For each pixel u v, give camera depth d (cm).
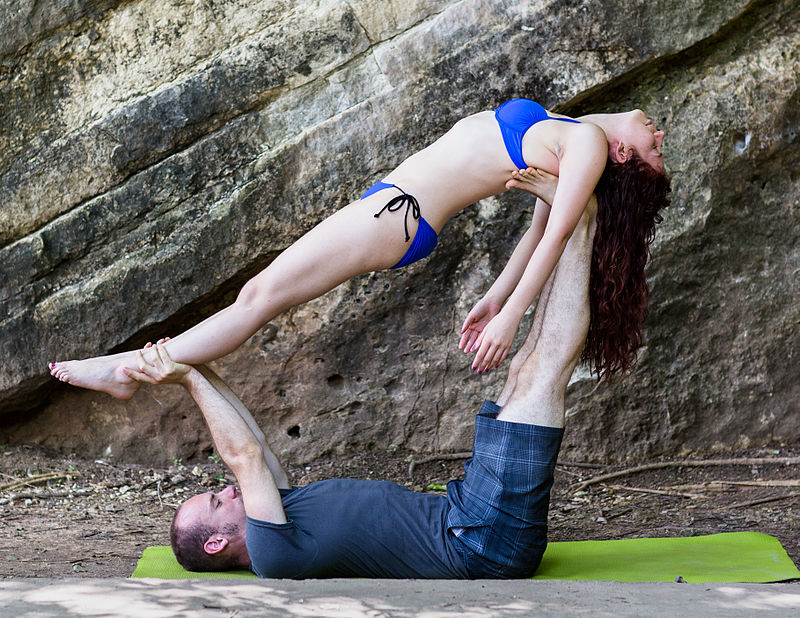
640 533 450
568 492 534
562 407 356
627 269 371
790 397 582
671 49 524
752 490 523
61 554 403
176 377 357
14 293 538
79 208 531
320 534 342
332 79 521
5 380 545
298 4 518
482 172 378
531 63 516
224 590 292
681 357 569
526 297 346
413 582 317
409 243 376
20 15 513
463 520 345
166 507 510
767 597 300
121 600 276
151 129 519
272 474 364
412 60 517
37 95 524
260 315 374
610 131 380
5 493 517
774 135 545
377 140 520
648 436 575
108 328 541
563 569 367
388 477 561
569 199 349
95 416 582
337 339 566
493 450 350
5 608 266
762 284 568
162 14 518
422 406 577
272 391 575
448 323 564
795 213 563
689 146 541
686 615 274
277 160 520
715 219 551
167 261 529
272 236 527
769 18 547
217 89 516
